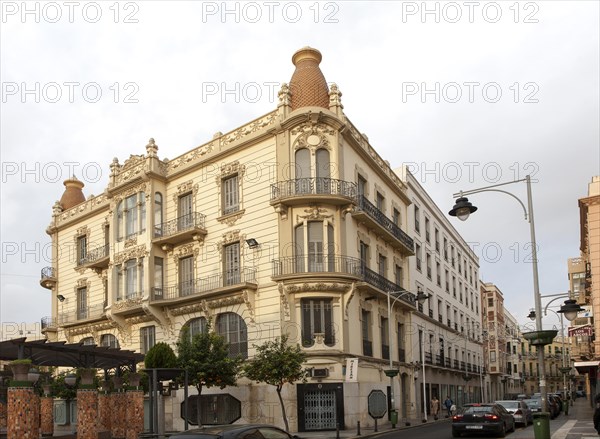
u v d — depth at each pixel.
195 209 35.06
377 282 33.72
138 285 35.97
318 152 31.20
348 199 30.52
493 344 77.94
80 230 44.81
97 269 41.84
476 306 68.38
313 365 28.98
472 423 23.66
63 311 45.31
